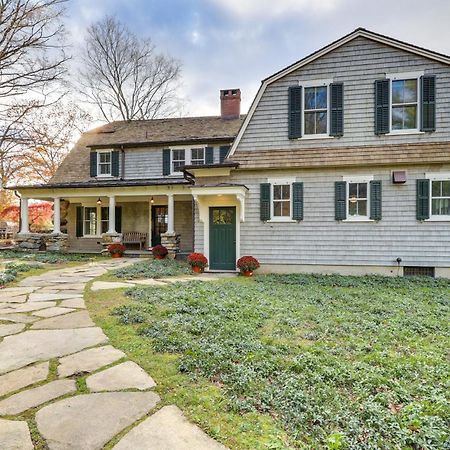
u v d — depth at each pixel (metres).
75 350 4.00
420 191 10.17
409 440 2.42
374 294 7.68
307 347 4.23
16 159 21.70
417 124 10.27
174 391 3.02
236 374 3.29
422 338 4.73
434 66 10.19
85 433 2.39
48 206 25.91
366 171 10.59
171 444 2.28
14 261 12.90
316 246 10.93
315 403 2.83
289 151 11.13
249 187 11.44
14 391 3.01
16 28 14.93
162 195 15.66
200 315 5.38
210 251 11.74
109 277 9.62
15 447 2.23
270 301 6.62
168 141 16.52
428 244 10.16
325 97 10.99
